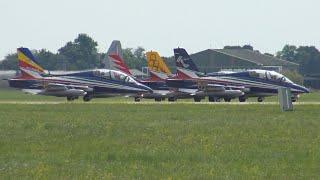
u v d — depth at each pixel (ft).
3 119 610.65
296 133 469.16
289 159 339.16
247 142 414.00
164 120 598.34
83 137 443.32
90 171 298.56
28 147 385.50
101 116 652.48
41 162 325.42
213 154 357.82
